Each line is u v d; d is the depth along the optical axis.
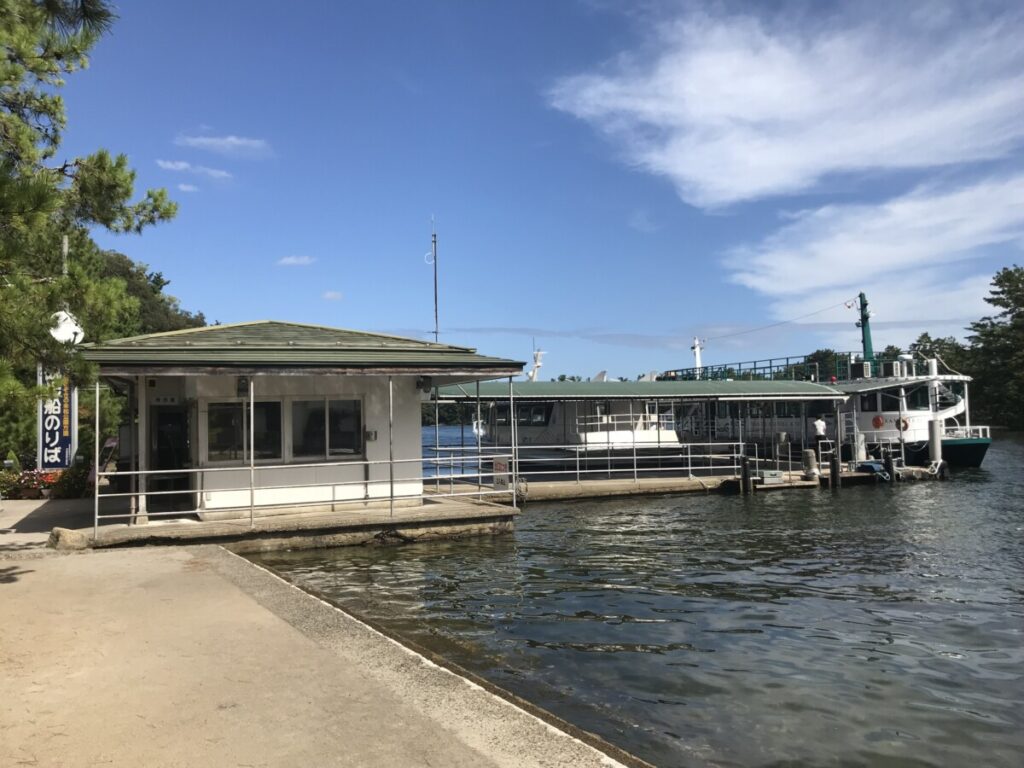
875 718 6.55
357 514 14.55
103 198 10.12
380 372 14.13
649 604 10.52
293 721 4.48
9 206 6.54
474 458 16.58
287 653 5.86
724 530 18.00
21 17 9.91
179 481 16.61
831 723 6.43
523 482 23.47
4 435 18.16
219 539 13.02
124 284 9.20
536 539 16.48
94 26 8.03
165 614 7.05
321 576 11.99
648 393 28.38
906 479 29.98
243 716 4.56
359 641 6.18
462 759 3.95
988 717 6.62
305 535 13.75
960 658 8.27
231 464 14.59
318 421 15.28
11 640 6.18
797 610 10.31
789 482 27.22
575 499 24.00
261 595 7.83
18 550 10.80
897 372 35.88
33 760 3.93
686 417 38.22
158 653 5.84
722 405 38.53
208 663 5.60
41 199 6.68
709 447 30.94
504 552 14.09
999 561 14.10
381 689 5.05
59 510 15.70
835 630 9.32
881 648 8.60
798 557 14.45
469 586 11.48
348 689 5.05
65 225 10.35
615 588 11.52
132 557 10.05
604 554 14.58
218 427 14.57
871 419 34.38
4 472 18.34
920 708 6.80
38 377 9.49
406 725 4.43
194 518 14.54
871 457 33.44
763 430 35.59
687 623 9.55
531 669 7.64
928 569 13.30
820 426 30.16
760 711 6.65
